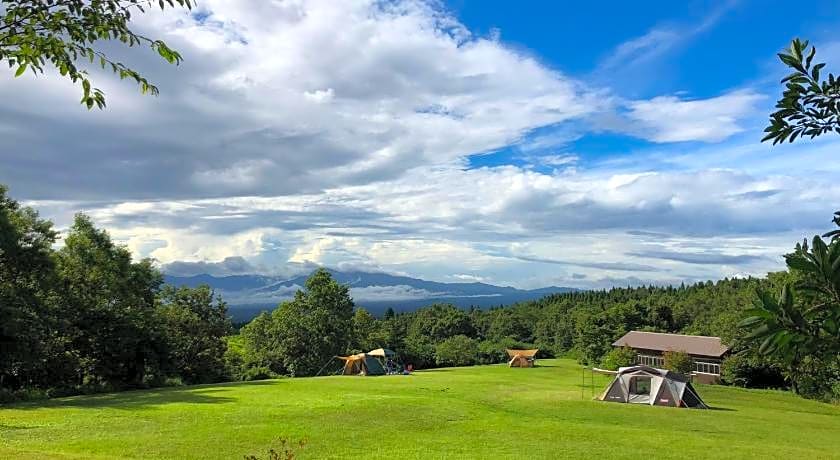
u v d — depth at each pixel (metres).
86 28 5.05
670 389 30.19
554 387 39.22
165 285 50.00
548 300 134.12
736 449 17.86
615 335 69.06
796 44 2.75
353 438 18.39
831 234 2.40
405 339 81.12
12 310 30.33
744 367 49.22
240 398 28.34
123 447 15.88
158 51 5.33
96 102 5.35
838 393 35.19
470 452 16.66
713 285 96.88
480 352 86.00
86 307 38.88
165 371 43.72
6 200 33.50
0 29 4.85
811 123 2.83
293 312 63.62
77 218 41.94
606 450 17.22
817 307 2.13
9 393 29.27
